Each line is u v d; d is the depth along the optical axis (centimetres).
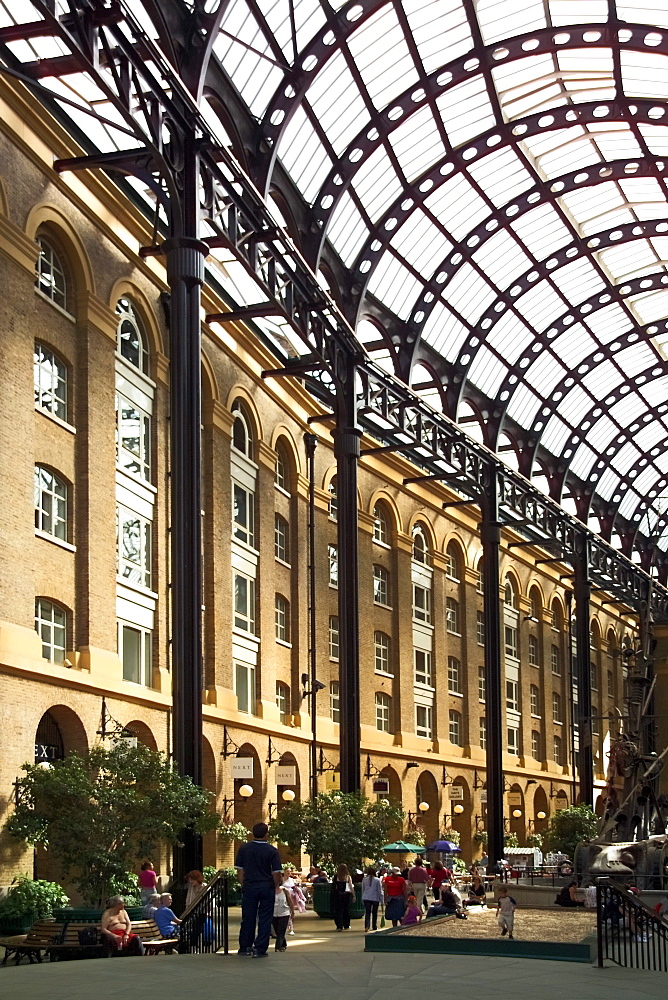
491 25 3316
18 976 1279
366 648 4666
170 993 1135
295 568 4116
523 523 5378
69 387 2702
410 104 3394
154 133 2342
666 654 8075
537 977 1345
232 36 2666
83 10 2117
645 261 4972
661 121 3653
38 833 2108
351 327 3759
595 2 3250
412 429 4131
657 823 3547
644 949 1717
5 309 2369
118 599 2870
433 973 1345
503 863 4062
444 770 5231
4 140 2411
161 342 3177
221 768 3353
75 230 2722
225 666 3434
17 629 2316
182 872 2169
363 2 2941
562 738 6912
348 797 3077
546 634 6819
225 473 3541
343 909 2641
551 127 3750
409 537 5150
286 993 1138
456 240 4225
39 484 2553
